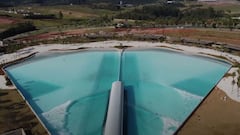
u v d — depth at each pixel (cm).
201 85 11969
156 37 18962
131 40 18938
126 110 9862
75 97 11050
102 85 12125
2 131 8319
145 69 13912
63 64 14788
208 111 9412
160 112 9775
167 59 15225
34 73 13650
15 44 18325
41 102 10681
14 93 11038
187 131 8288
